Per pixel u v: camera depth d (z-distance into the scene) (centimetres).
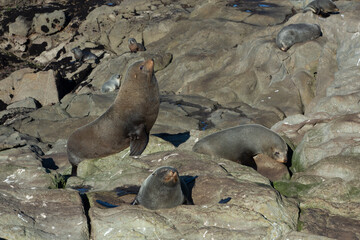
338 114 1519
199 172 1042
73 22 4084
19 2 4384
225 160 1135
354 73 1858
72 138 1369
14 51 4038
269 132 1195
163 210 848
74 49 3709
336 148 1180
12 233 766
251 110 2328
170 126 2114
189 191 948
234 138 1211
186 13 3753
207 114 2306
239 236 782
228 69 2811
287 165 1268
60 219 834
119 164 1188
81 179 1141
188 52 3175
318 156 1208
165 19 3712
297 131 1437
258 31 2972
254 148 1203
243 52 2825
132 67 1299
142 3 4016
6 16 4194
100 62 3703
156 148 1328
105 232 795
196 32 3338
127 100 1312
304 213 902
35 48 4016
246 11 3462
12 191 915
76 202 896
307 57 2427
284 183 1078
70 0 4350
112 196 977
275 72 2522
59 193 921
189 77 2914
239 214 828
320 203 933
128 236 779
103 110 2427
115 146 1353
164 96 2569
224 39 3194
